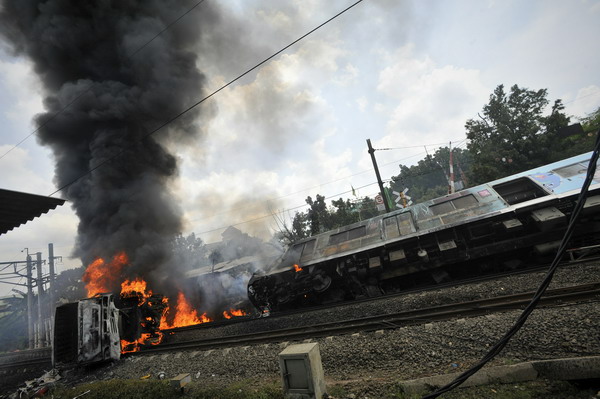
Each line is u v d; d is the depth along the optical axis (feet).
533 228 37.22
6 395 29.45
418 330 20.17
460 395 12.41
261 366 21.06
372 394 13.70
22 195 19.74
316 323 31.55
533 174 39.47
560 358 13.26
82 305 31.12
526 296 22.53
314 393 13.23
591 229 33.53
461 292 28.48
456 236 38.50
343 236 46.70
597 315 16.05
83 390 22.08
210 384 19.80
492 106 76.13
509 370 12.76
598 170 34.81
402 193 76.28
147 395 18.71
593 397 11.00
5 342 95.45
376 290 41.32
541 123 71.92
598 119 79.61
